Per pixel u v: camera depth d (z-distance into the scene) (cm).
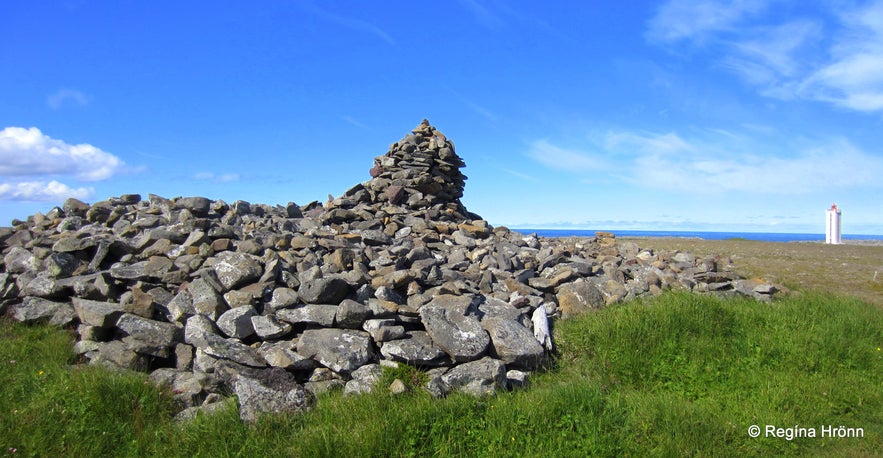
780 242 3125
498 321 679
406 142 1334
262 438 495
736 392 629
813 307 880
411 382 580
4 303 801
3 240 987
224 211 1122
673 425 531
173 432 510
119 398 548
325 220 1126
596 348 689
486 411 535
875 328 821
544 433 509
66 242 847
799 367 695
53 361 643
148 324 670
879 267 1460
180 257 819
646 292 903
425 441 491
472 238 1103
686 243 2562
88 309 700
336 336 633
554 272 929
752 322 794
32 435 497
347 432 493
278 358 605
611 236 1309
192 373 623
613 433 515
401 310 675
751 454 511
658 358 676
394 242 1013
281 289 704
